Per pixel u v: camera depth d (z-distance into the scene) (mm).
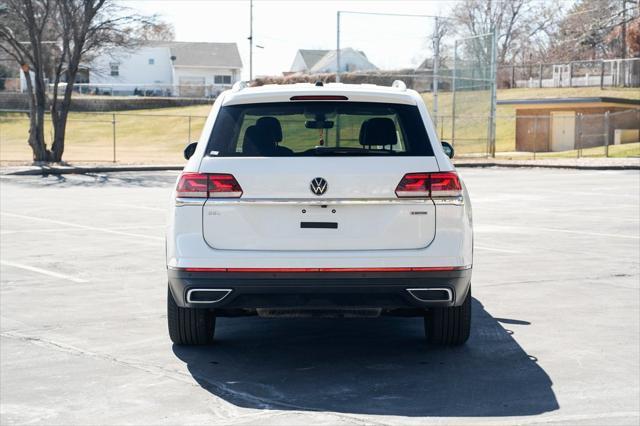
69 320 7723
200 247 5816
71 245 12773
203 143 6004
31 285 9523
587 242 12930
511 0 86000
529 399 5383
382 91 6172
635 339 6957
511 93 67750
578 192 22953
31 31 33656
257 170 5809
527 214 17203
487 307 8211
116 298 8773
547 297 8695
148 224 15609
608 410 5160
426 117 6117
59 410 5199
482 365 6191
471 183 26609
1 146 53594
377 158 5848
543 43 88562
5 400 5398
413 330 7379
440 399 5387
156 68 96688
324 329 7445
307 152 5895
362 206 5805
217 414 5105
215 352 6594
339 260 5730
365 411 5148
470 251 6047
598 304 8344
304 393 5527
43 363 6270
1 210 18125
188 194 5855
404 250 5805
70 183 26484
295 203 5773
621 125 51906
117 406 5270
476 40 41406
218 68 98438
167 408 5223
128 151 50562
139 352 6582
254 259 5746
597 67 69000
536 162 36812
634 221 15906
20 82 77500
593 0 72625
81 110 74250
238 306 5848
